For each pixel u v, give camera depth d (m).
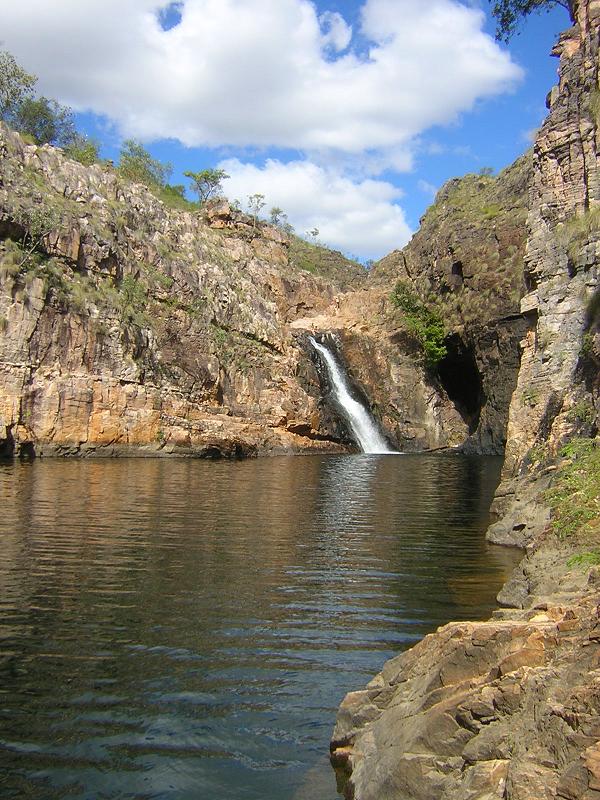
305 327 65.12
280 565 13.23
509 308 48.03
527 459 18.83
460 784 4.41
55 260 39.91
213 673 7.90
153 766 5.91
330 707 7.11
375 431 60.09
